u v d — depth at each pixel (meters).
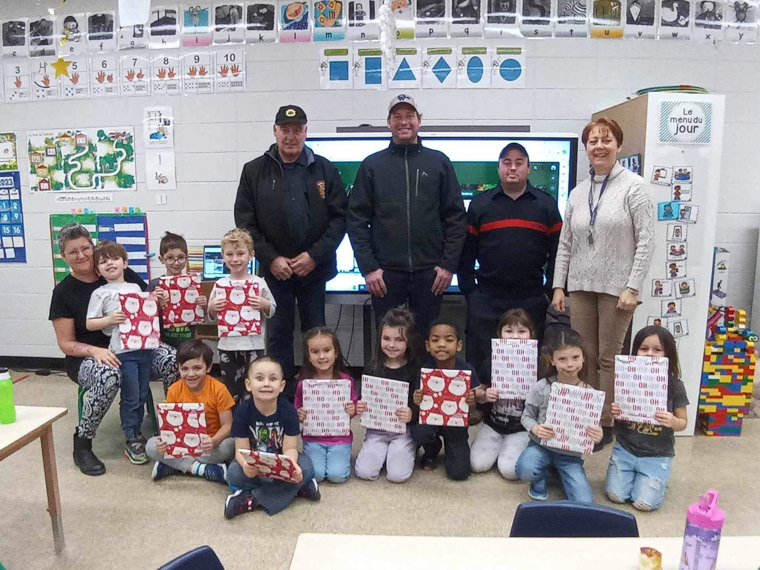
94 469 2.39
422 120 3.38
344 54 3.34
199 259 3.62
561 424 2.08
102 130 3.59
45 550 1.85
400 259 2.67
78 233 2.47
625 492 2.15
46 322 3.83
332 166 2.88
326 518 2.05
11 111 3.65
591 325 2.62
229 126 3.48
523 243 2.68
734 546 0.98
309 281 2.86
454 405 2.25
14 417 1.68
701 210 2.67
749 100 3.32
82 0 3.50
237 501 2.06
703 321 2.73
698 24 3.26
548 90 3.31
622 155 2.88
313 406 2.34
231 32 3.40
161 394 3.41
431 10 3.28
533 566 0.93
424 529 1.97
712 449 2.65
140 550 1.85
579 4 3.24
